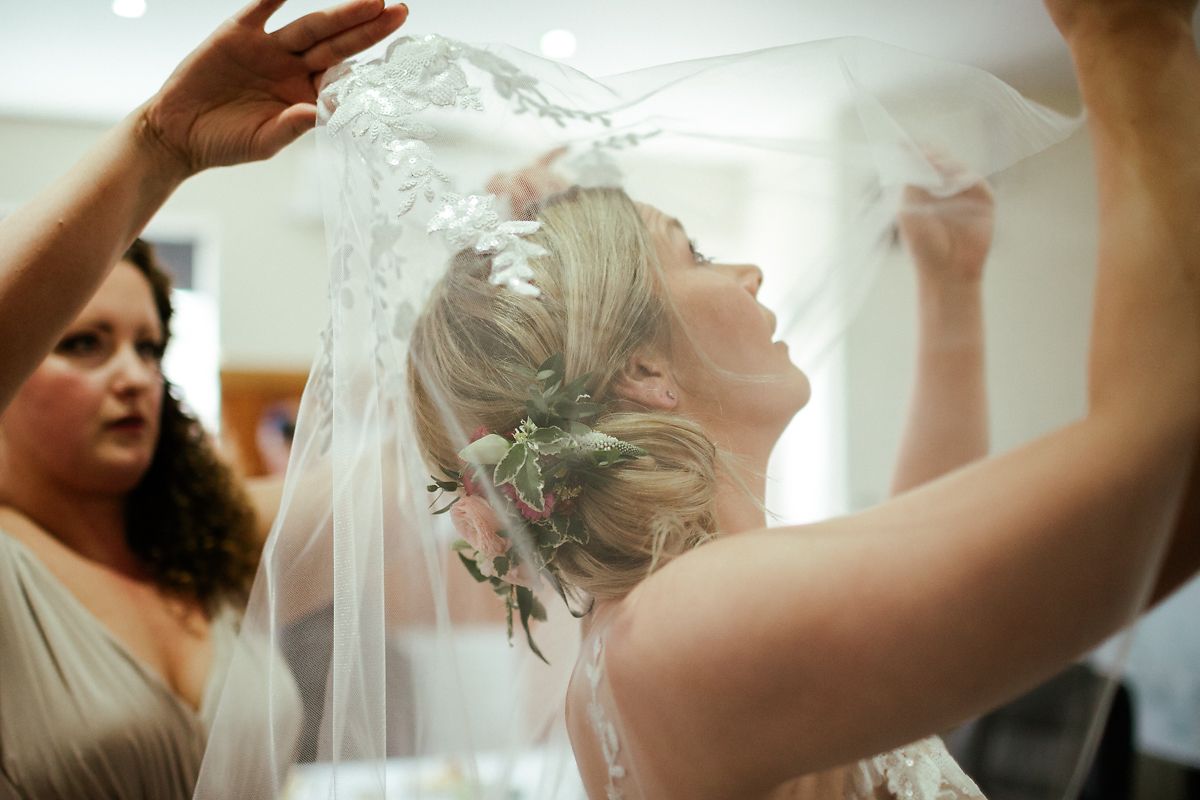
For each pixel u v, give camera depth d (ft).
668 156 2.80
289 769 2.96
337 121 2.85
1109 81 2.23
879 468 2.49
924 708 1.99
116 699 4.70
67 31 5.57
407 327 2.73
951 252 2.51
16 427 5.01
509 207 2.73
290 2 4.92
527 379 2.58
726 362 2.59
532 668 2.85
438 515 2.83
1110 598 1.90
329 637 3.02
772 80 2.84
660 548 2.46
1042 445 2.05
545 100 2.84
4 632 4.64
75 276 3.26
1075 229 2.35
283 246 9.59
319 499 3.04
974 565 1.92
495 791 2.75
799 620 2.06
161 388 5.48
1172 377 1.98
